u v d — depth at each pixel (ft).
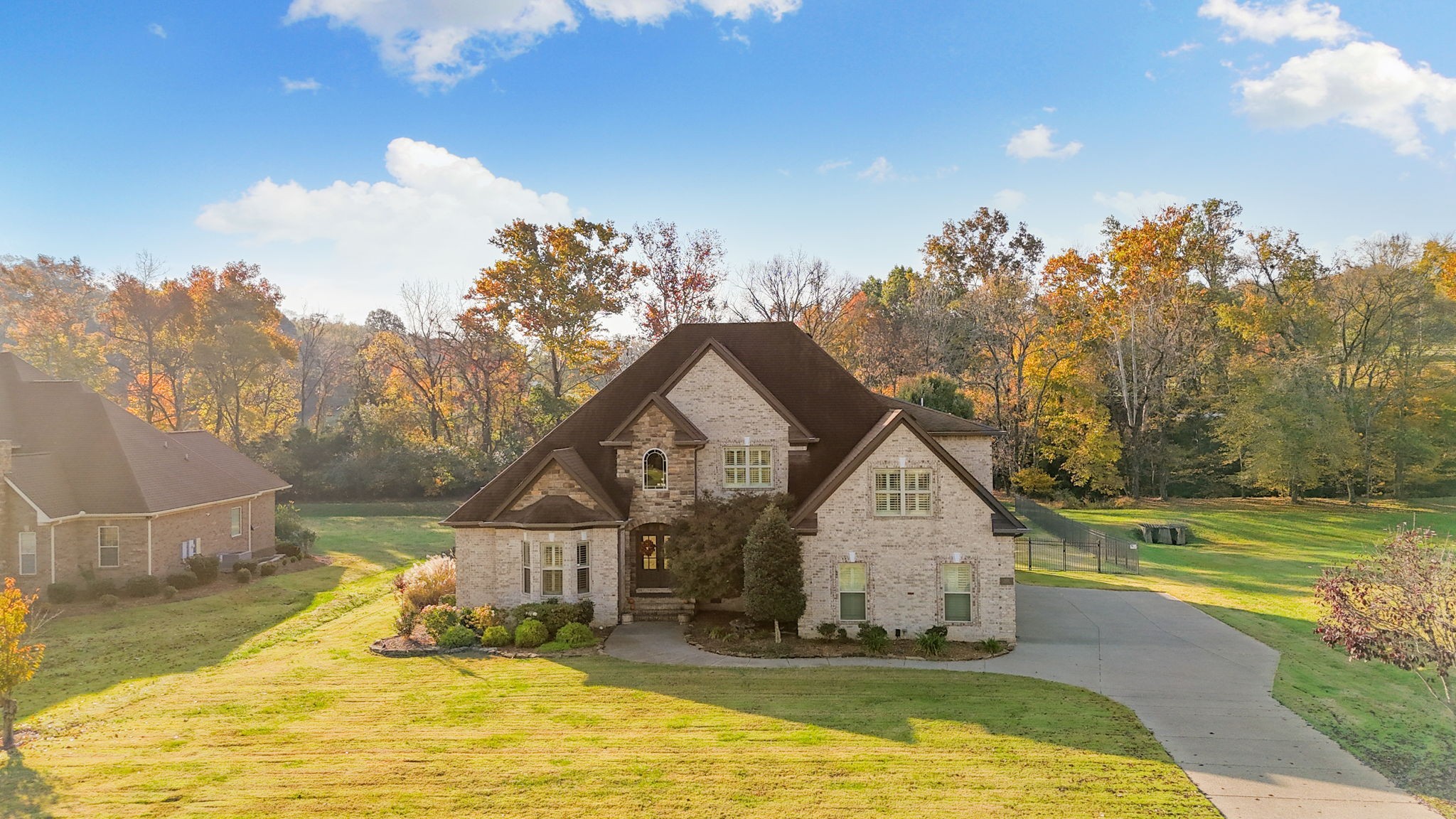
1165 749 50.52
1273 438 184.55
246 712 59.21
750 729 54.08
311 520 197.57
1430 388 197.57
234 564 121.08
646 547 92.58
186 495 116.26
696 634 82.02
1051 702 59.67
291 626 92.43
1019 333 211.41
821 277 228.02
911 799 42.98
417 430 260.42
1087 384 208.44
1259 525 166.50
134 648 81.61
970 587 77.97
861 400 97.91
